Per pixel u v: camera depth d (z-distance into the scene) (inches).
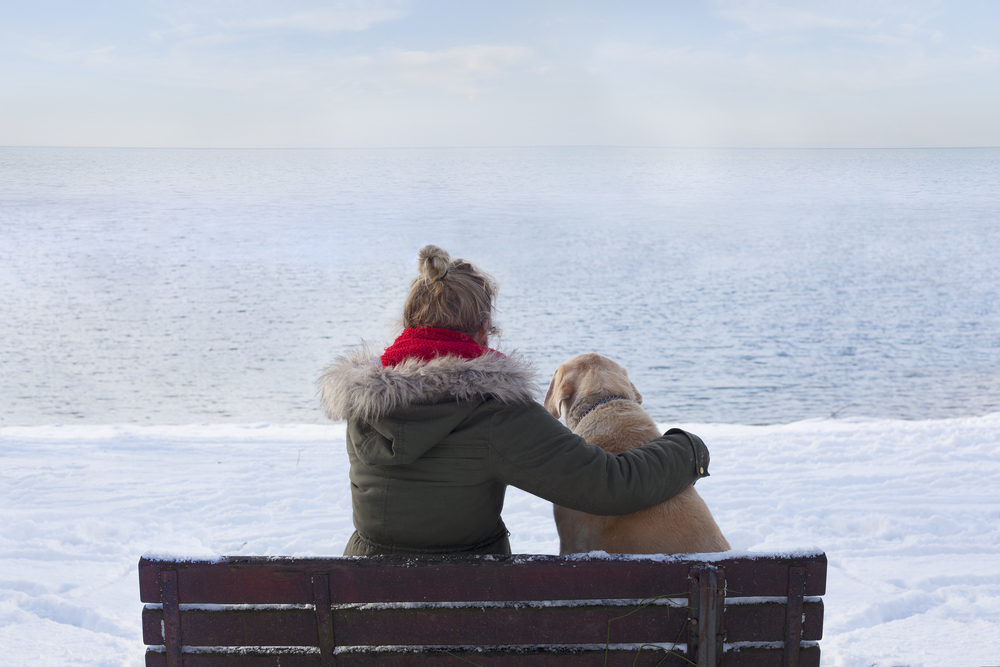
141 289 1967.3
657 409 685.9
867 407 670.5
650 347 1136.8
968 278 2201.0
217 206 5413.4
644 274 2287.2
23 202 5634.8
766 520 165.8
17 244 3208.7
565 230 3833.7
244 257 2785.4
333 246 3176.7
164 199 6043.3
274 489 194.1
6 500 184.7
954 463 209.6
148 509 178.1
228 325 1402.6
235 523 167.8
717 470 207.8
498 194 6850.4
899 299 1777.8
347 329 1352.1
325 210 5162.4
